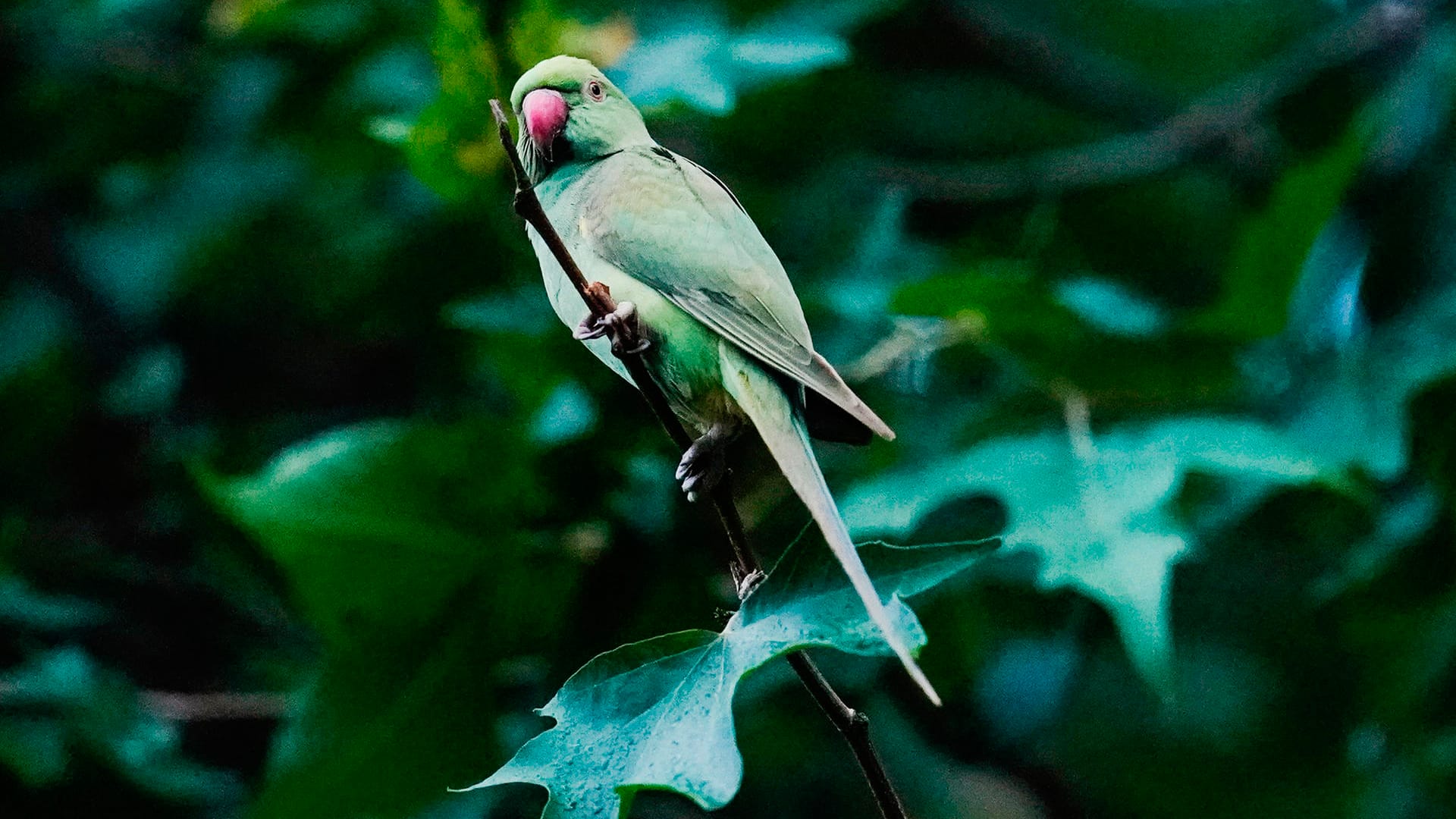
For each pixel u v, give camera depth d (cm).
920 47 1307
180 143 1209
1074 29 1390
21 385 1155
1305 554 1009
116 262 1196
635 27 1011
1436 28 1157
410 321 1089
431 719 815
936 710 1003
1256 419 927
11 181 1196
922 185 1127
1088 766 1080
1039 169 1144
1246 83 1275
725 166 1018
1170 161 1168
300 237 1162
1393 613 952
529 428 836
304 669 1034
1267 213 881
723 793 494
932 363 947
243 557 1004
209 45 1173
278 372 1235
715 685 529
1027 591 992
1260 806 1062
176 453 1099
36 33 1170
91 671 930
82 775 907
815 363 716
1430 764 967
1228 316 877
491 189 859
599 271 770
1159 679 644
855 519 801
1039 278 915
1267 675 1044
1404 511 928
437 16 823
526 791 928
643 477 857
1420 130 1089
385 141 888
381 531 809
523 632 834
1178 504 948
